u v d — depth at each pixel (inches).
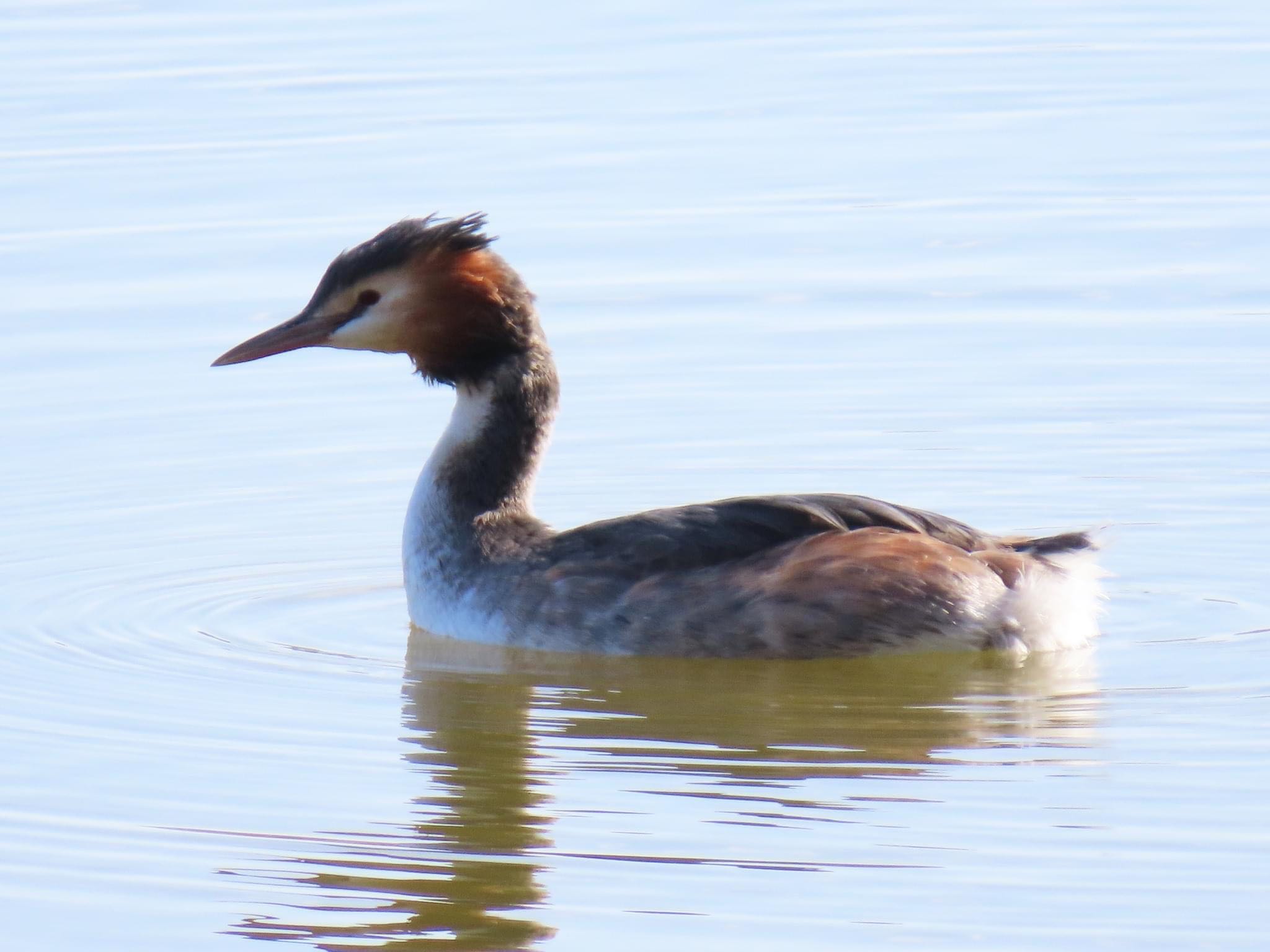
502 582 524.4
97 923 381.1
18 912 385.1
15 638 531.2
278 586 574.9
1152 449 662.5
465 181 903.7
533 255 836.0
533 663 511.8
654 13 1147.9
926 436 678.5
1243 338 750.5
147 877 398.0
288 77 1031.0
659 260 832.9
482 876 394.0
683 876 390.9
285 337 556.4
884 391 715.4
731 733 462.0
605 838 408.2
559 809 421.7
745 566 506.9
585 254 838.5
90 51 1071.6
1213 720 463.8
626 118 983.6
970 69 1057.5
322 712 479.8
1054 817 412.2
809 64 1066.1
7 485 645.3
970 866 391.5
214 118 973.2
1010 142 956.0
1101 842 400.2
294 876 397.4
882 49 1090.7
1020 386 716.7
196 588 571.2
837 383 723.4
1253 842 398.6
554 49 1082.1
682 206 882.8
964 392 712.4
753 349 754.8
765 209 882.1
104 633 535.5
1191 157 933.8
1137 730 458.6
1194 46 1089.4
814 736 459.2
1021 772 435.5
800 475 651.5
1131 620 537.3
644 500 634.8
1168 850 396.5
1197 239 845.8
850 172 922.1
